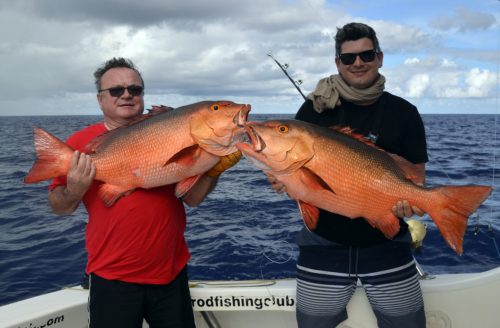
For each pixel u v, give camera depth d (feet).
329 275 9.14
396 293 8.97
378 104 9.26
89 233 9.12
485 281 10.30
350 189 8.04
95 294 8.91
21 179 46.65
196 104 8.41
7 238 23.80
